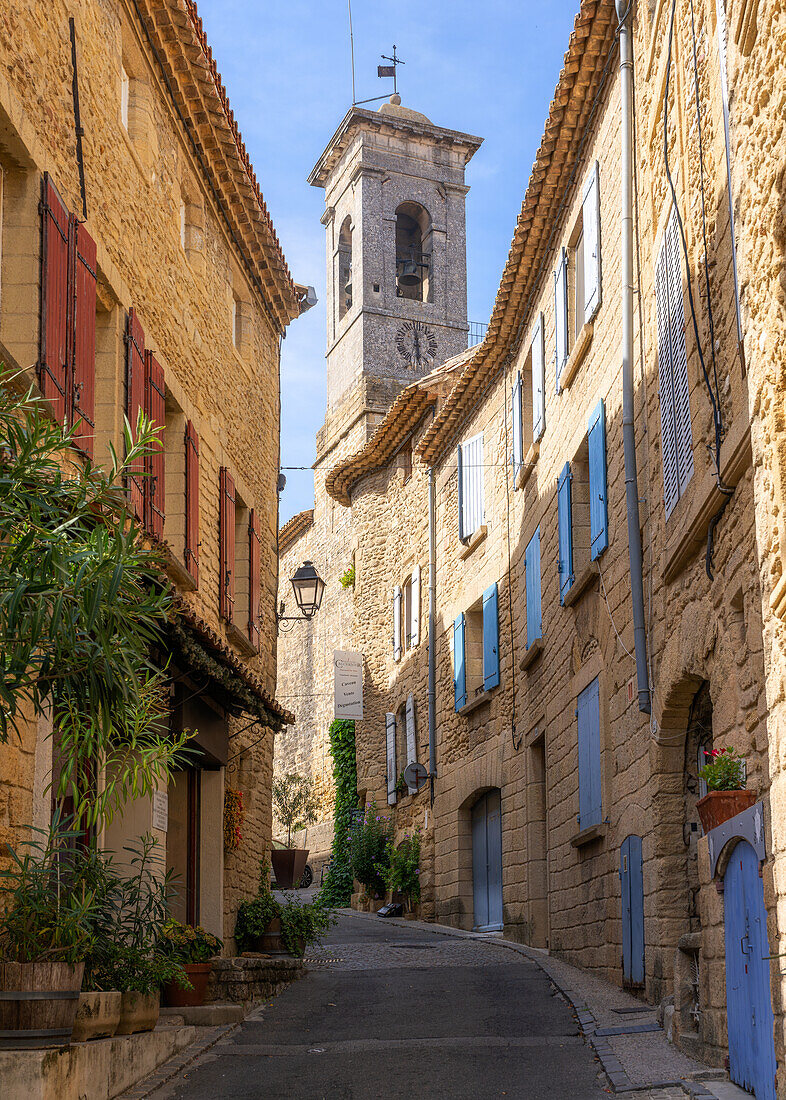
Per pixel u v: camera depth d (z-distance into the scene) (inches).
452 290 1630.2
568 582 557.3
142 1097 286.4
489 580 786.8
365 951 652.7
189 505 482.6
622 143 457.1
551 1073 311.6
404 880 924.0
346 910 1033.5
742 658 294.7
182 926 421.4
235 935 534.9
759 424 250.4
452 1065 327.6
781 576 235.1
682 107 365.4
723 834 268.5
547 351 637.9
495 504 779.4
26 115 327.3
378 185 1627.7
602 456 490.0
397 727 1029.8
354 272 1603.1
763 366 245.0
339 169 1710.1
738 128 270.2
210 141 518.0
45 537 205.6
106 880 301.3
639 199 448.1
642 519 430.6
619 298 474.3
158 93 472.1
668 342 386.9
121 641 221.6
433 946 679.7
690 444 350.0
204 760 503.5
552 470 619.5
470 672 827.4
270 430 682.2
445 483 916.6
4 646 202.8
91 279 369.7
